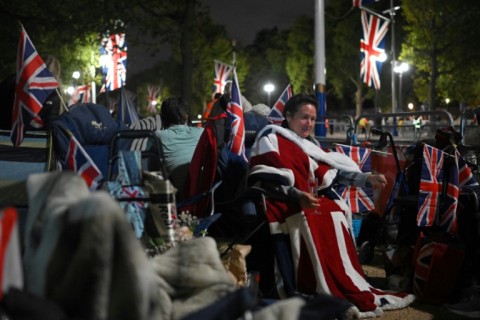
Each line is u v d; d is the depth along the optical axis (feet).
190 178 16.62
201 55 167.84
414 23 124.06
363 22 65.21
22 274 8.64
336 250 15.88
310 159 16.49
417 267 16.57
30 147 18.58
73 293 7.70
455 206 16.69
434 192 16.97
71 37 69.62
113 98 35.94
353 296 15.34
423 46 124.16
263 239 16.57
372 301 15.47
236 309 8.68
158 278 10.16
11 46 67.56
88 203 7.85
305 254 15.70
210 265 10.28
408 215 18.78
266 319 8.31
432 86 126.00
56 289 7.77
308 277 15.60
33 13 67.05
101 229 7.63
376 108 126.21
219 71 101.96
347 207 16.88
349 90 212.64
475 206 16.72
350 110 249.75
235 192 17.33
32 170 17.58
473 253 16.71
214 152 16.47
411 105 162.61
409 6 121.90
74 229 7.86
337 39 167.73
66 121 15.12
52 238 8.07
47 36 69.10
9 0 65.51
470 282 16.42
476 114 26.76
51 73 15.74
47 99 15.62
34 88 15.52
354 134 33.94
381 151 21.36
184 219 14.19
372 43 64.80
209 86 180.45
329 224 16.06
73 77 92.58
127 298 7.70
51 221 8.21
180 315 9.87
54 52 70.95
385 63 179.22
